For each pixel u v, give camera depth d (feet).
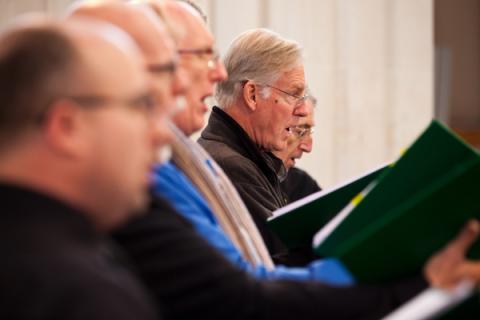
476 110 42.01
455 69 41.81
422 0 37.88
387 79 37.73
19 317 7.45
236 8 35.29
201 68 15.83
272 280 12.28
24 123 8.23
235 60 21.90
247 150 21.27
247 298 11.74
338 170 37.27
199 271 11.48
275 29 35.94
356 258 12.12
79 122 8.36
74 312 7.48
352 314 12.20
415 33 37.88
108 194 8.62
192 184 15.47
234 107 21.84
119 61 8.66
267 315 11.85
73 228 8.27
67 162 8.36
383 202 12.71
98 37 8.68
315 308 12.08
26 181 8.29
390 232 11.82
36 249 7.84
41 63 8.25
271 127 21.83
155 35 12.03
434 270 11.66
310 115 22.93
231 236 15.74
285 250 19.71
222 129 21.36
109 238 11.28
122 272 8.46
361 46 37.19
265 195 20.18
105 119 8.47
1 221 8.02
